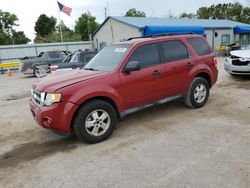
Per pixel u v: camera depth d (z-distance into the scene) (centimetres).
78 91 406
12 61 2564
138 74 474
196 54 579
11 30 6338
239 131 444
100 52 564
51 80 445
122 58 467
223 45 2561
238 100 651
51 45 2855
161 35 553
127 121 534
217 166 331
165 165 343
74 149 416
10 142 470
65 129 404
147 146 406
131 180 313
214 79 625
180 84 547
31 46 2747
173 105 629
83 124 414
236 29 2680
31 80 1466
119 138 447
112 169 343
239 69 909
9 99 877
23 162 384
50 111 396
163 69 511
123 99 458
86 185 310
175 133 453
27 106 747
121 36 2427
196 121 508
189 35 584
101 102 429
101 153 393
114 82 443
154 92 503
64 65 1037
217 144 397
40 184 320
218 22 2934
